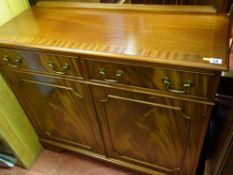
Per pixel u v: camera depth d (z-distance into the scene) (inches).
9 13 44.5
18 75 43.3
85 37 35.6
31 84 43.8
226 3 35.7
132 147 45.2
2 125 47.2
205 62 26.9
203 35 32.1
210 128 45.7
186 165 42.0
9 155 56.0
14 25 42.2
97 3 43.4
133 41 32.9
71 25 39.6
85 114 43.6
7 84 46.7
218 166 34.4
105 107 39.8
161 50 30.2
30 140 55.8
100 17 40.9
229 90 36.4
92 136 48.0
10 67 42.3
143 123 38.9
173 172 45.1
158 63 28.9
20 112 51.6
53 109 47.2
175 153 41.0
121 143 45.7
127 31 35.7
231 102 33.2
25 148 54.3
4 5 43.1
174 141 38.9
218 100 39.9
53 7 46.1
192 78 28.7
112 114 40.4
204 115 32.0
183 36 32.5
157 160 44.9
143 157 46.1
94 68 34.4
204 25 34.3
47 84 41.8
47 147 59.6
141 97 34.7
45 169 55.6
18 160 54.6
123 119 40.3
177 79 29.8
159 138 40.0
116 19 39.4
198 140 36.1
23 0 46.9
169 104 33.4
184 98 31.3
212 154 41.9
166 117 35.6
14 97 49.3
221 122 38.7
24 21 43.2
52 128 52.8
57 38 36.3
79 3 44.3
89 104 40.8
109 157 50.9
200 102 30.6
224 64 26.3
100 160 54.2
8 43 37.2
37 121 53.2
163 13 39.0
